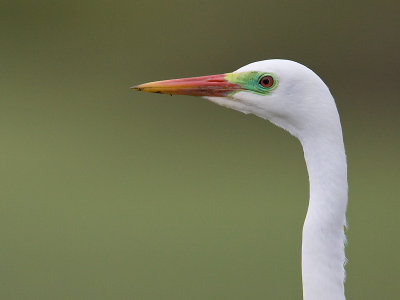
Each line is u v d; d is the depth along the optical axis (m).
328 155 7.62
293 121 7.89
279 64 7.95
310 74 7.74
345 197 7.63
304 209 20.62
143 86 8.58
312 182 7.73
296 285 16.88
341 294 7.66
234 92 8.28
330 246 7.62
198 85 8.45
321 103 7.66
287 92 7.83
